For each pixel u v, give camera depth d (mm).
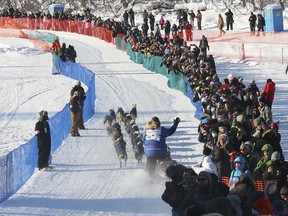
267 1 107812
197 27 93750
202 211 13812
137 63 71938
